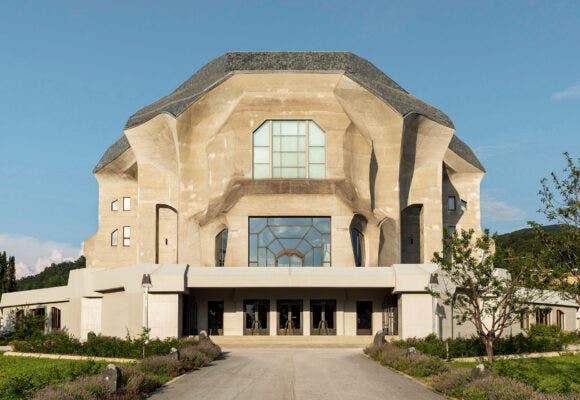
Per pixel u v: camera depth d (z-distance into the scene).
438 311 44.69
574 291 23.27
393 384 24.08
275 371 27.83
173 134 53.44
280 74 52.41
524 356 35.25
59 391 19.23
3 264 79.69
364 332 50.09
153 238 55.00
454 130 54.47
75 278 58.88
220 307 50.25
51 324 62.91
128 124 55.66
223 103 53.19
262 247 50.50
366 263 51.91
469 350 34.69
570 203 22.84
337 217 50.44
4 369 30.03
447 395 21.70
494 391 19.78
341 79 52.50
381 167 53.81
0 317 66.62
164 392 22.36
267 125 52.72
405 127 52.94
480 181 60.16
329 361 32.06
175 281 45.12
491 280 32.28
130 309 46.22
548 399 18.44
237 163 51.88
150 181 55.28
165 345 34.66
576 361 32.22
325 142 52.34
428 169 55.47
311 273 46.88
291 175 52.22
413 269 45.94
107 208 62.34
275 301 50.19
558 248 23.27
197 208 53.47
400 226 54.25
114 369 21.08
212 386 23.50
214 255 51.62
